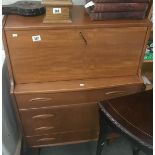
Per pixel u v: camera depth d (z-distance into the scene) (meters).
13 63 1.21
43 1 1.09
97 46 1.24
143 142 0.99
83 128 1.55
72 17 1.22
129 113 1.13
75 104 1.39
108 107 1.16
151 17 1.29
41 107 1.36
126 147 1.72
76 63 1.28
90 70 1.33
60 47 1.20
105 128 1.22
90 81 1.36
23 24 1.12
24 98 1.29
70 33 1.16
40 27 1.11
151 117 1.11
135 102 1.20
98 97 1.38
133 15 1.21
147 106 1.17
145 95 1.25
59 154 1.66
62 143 1.62
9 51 1.16
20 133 1.70
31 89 1.27
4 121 1.38
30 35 1.13
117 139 1.74
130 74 1.41
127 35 1.23
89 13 1.22
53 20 1.13
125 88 1.38
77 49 1.22
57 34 1.15
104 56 1.29
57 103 1.36
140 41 1.27
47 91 1.28
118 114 1.12
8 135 1.45
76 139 1.62
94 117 1.49
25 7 1.19
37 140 1.55
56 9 1.11
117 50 1.28
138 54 1.33
